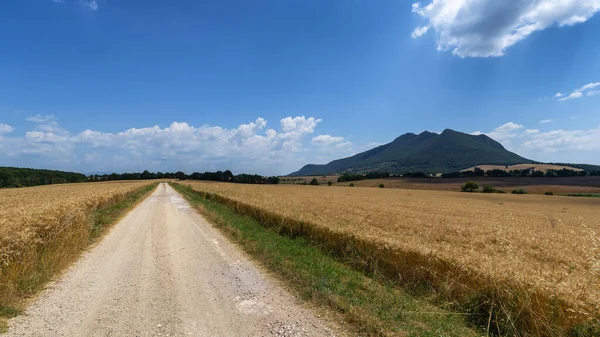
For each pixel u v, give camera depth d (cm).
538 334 435
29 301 534
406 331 454
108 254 893
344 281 676
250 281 673
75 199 1496
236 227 1364
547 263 727
